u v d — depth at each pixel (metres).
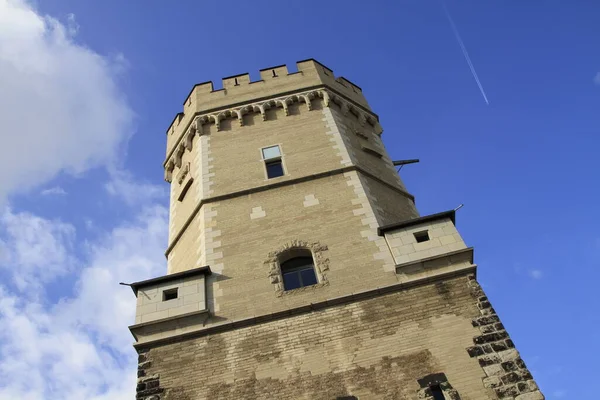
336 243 18.92
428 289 16.88
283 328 16.48
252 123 25.95
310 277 18.31
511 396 13.84
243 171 23.03
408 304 16.53
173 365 16.00
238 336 16.50
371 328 16.05
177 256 21.80
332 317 16.53
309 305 16.84
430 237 18.39
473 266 17.20
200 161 24.08
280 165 23.25
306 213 20.41
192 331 16.75
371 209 20.22
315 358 15.54
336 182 21.69
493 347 14.98
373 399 14.33
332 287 17.45
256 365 15.65
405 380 14.62
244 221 20.56
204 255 19.45
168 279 18.53
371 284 17.30
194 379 15.56
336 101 27.41
